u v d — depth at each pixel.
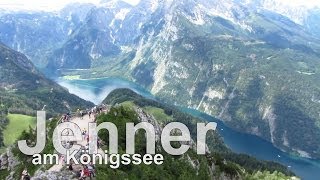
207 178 183.00
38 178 111.19
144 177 135.38
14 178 132.25
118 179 120.00
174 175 160.50
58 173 111.00
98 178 112.75
